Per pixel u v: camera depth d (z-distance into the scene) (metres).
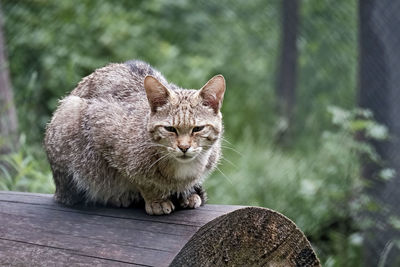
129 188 4.75
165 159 4.43
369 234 7.98
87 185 4.83
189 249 3.54
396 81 8.06
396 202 7.88
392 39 8.02
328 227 8.85
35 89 10.55
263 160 9.91
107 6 12.36
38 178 6.91
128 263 3.53
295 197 8.98
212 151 4.73
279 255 3.84
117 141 4.55
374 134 7.66
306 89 12.34
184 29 13.65
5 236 4.11
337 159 9.21
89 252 3.74
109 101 4.95
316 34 12.09
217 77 4.51
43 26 11.54
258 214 3.75
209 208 4.25
